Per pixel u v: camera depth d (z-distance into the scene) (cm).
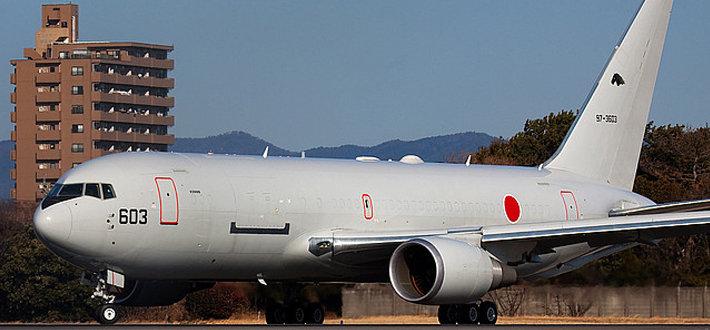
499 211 11662
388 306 13962
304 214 10188
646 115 13125
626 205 12625
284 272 10294
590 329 8294
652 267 14375
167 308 13888
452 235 10100
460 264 9631
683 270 15000
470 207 11450
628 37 13000
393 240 10050
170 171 9550
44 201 9206
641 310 14288
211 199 9612
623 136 12938
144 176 9394
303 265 10256
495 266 10000
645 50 13088
